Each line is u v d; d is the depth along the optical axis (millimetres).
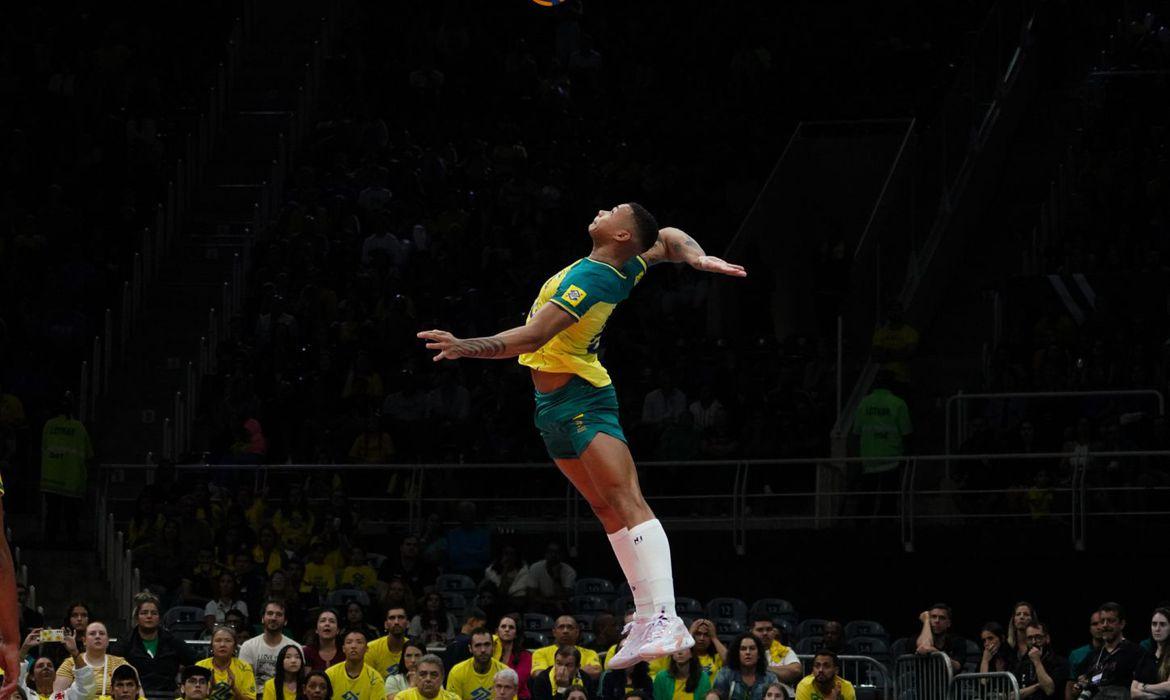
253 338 26938
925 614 18047
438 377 25312
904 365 24484
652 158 32719
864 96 33938
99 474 23125
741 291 28781
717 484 23859
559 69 34625
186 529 21672
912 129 28250
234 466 22984
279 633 17203
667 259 6926
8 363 25906
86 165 29969
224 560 21172
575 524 22547
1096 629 16672
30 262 27469
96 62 32438
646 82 34938
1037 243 28031
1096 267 26094
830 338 26172
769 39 35312
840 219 31547
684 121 33625
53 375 26094
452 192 30391
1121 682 16234
